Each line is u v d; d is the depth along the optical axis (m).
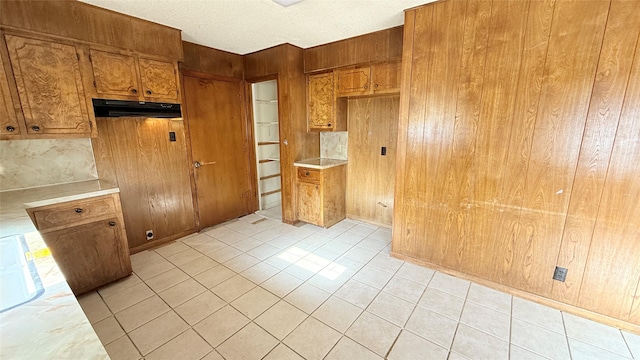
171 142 3.06
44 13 1.98
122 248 2.33
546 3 1.74
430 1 2.11
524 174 1.97
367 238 3.25
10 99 1.91
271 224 3.73
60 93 2.11
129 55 2.44
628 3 1.53
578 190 1.80
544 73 1.81
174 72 2.77
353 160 3.75
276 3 2.14
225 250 2.95
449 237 2.38
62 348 0.60
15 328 0.66
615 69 1.60
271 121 4.57
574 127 1.76
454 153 2.23
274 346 1.68
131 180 2.79
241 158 3.93
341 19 2.48
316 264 2.65
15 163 2.17
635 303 1.73
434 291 2.20
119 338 1.74
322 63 3.31
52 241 1.95
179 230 3.25
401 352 1.62
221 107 3.56
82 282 2.12
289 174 3.60
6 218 1.53
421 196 2.47
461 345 1.67
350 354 1.61
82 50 2.19
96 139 2.54
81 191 2.11
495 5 1.90
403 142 2.47
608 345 1.66
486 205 2.16
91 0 2.09
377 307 2.02
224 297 2.15
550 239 1.94
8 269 0.98
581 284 1.88
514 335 1.74
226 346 1.68
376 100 3.42
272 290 2.24
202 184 3.46
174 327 1.83
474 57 2.03
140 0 2.09
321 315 1.94
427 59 2.23
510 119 1.96
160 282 2.35
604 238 1.77
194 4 2.17
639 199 1.64
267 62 3.45
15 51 1.90
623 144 1.64
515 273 2.12
